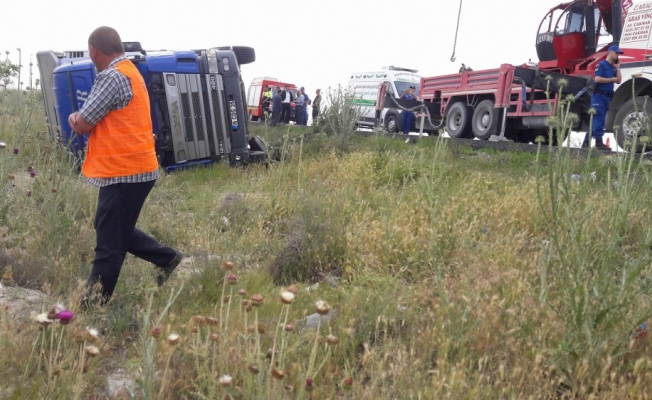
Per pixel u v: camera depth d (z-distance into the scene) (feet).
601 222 13.39
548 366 10.35
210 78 33.83
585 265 11.02
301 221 18.81
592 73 43.45
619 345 10.31
